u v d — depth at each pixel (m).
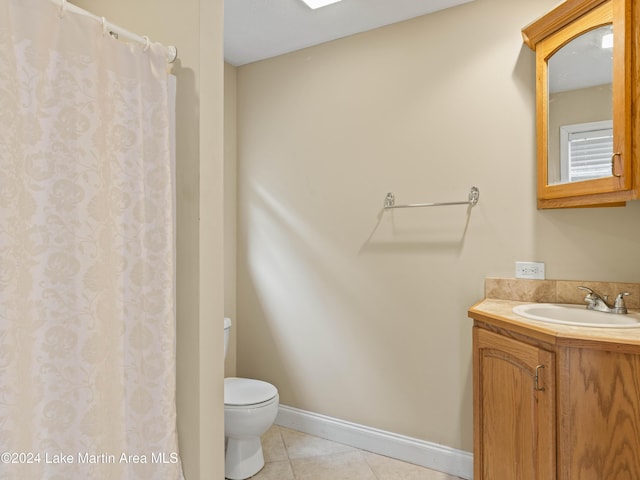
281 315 2.68
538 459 1.39
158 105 1.19
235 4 2.09
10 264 0.87
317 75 2.54
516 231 1.99
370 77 2.36
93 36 1.03
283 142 2.67
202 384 1.29
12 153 0.88
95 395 1.02
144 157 1.18
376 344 2.34
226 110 2.79
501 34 2.02
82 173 1.01
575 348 1.29
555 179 1.81
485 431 1.67
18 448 0.88
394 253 2.29
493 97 2.04
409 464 2.20
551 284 1.90
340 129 2.46
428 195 2.20
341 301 2.46
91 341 1.02
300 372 2.61
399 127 2.28
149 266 1.18
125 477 1.12
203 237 1.29
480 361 1.71
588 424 1.28
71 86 0.99
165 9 1.33
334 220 2.48
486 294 2.04
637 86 1.46
